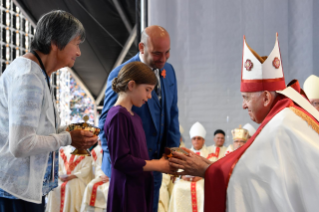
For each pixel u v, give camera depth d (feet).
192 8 10.43
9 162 4.14
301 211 4.01
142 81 5.37
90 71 21.26
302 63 9.68
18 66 4.17
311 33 9.55
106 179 12.69
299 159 3.95
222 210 4.33
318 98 7.87
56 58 4.52
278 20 9.84
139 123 5.64
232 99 10.46
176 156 5.26
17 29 18.84
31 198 4.17
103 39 17.61
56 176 4.89
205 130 11.07
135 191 5.29
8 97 4.09
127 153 5.14
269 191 4.02
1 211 4.32
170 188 13.17
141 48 6.32
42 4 13.85
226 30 10.25
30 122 3.93
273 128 4.16
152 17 10.48
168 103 6.56
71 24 4.42
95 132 4.82
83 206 12.25
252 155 4.20
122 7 14.94
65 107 24.21
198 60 10.54
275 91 4.63
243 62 4.89
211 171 4.48
